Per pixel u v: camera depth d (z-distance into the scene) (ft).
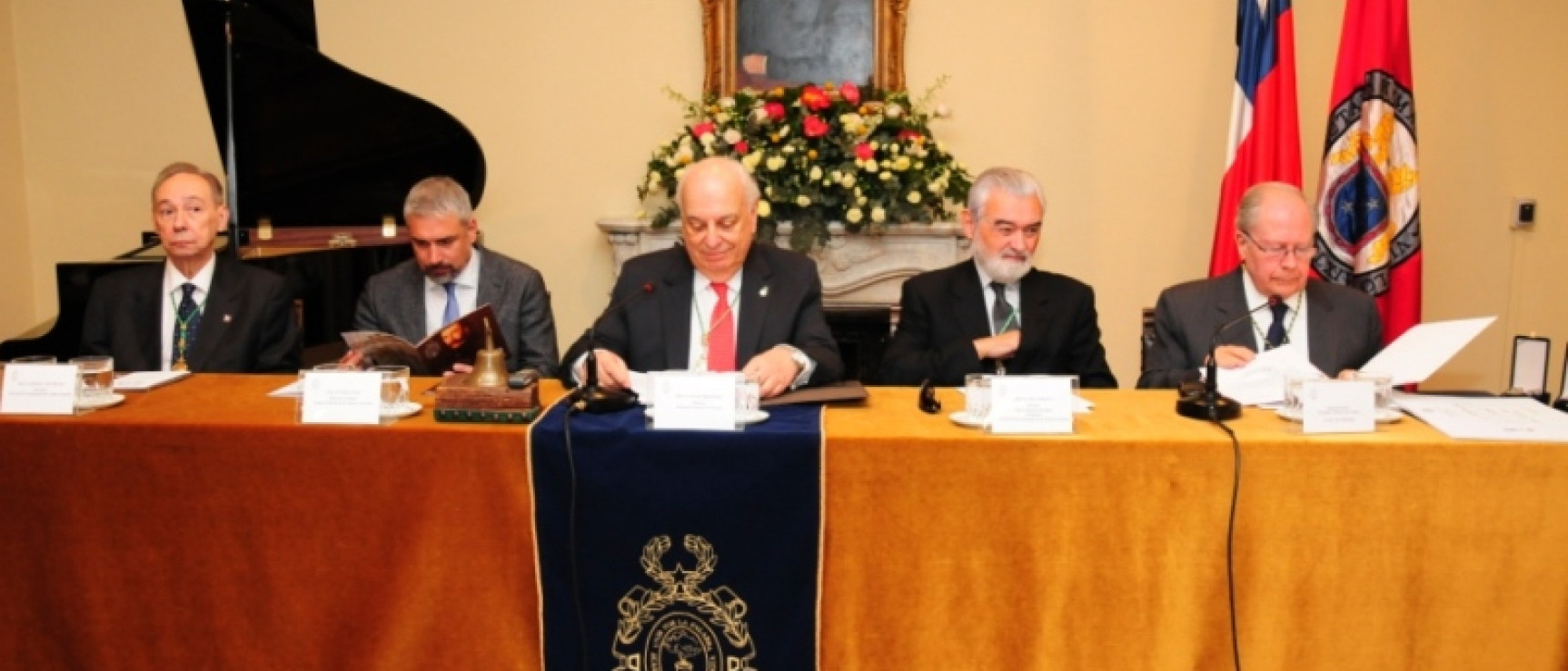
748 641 6.17
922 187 13.98
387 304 10.69
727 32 15.28
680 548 6.12
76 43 15.94
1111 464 5.95
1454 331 7.16
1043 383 6.16
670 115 15.67
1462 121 15.10
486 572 6.20
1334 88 13.12
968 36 15.44
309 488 6.20
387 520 6.20
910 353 9.19
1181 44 15.33
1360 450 5.91
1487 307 15.38
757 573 6.12
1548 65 14.93
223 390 7.30
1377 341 9.05
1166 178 15.55
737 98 14.25
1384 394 6.51
